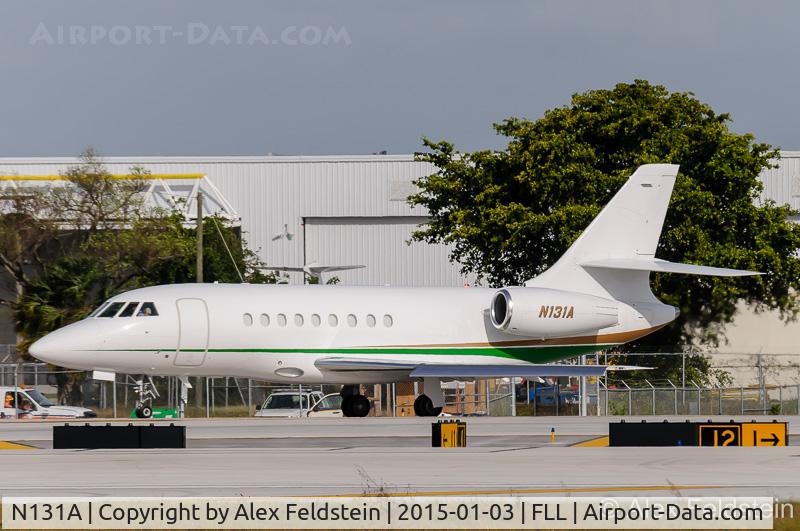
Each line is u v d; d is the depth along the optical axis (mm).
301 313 125438
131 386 159125
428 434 97938
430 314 131000
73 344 117688
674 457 76312
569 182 175375
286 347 124312
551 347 135500
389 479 63594
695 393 155250
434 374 121938
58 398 168250
